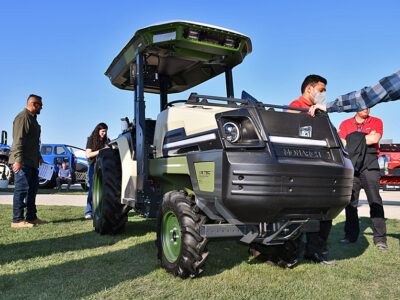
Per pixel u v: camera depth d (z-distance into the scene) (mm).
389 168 11508
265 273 3145
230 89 4645
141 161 3910
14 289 2654
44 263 3314
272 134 2820
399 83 2303
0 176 14367
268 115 2871
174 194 3180
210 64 4676
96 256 3582
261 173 2562
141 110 4027
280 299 2537
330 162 2955
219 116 2783
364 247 4312
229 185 2584
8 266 3203
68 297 2492
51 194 11289
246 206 2586
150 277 2955
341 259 3740
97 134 6344
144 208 3943
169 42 3871
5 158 14508
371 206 4355
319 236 3592
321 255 3568
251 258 3654
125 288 2686
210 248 4066
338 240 4715
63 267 3211
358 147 4371
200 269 2900
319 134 3066
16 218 5281
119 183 4668
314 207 2781
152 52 4258
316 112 3184
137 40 4113
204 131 3074
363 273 3205
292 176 2635
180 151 3438
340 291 2736
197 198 2939
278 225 2869
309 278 3041
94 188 5258
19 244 4105
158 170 3666
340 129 4965
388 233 5156
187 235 2854
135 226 5434
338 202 2871
